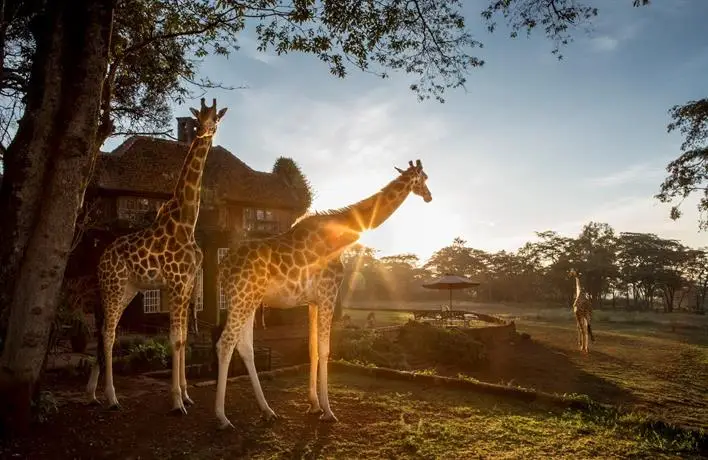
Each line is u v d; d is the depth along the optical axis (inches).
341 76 382.3
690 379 522.0
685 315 1651.1
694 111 896.3
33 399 231.3
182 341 268.1
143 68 444.8
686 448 221.0
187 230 273.9
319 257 263.6
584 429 244.7
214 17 381.7
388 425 248.8
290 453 210.8
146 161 813.9
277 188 978.7
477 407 283.3
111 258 271.1
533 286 2711.6
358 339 574.2
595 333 996.6
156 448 211.5
